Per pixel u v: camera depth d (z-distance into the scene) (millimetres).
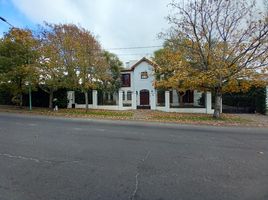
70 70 24422
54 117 19797
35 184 5098
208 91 22500
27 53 24500
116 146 8648
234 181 5277
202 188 4902
